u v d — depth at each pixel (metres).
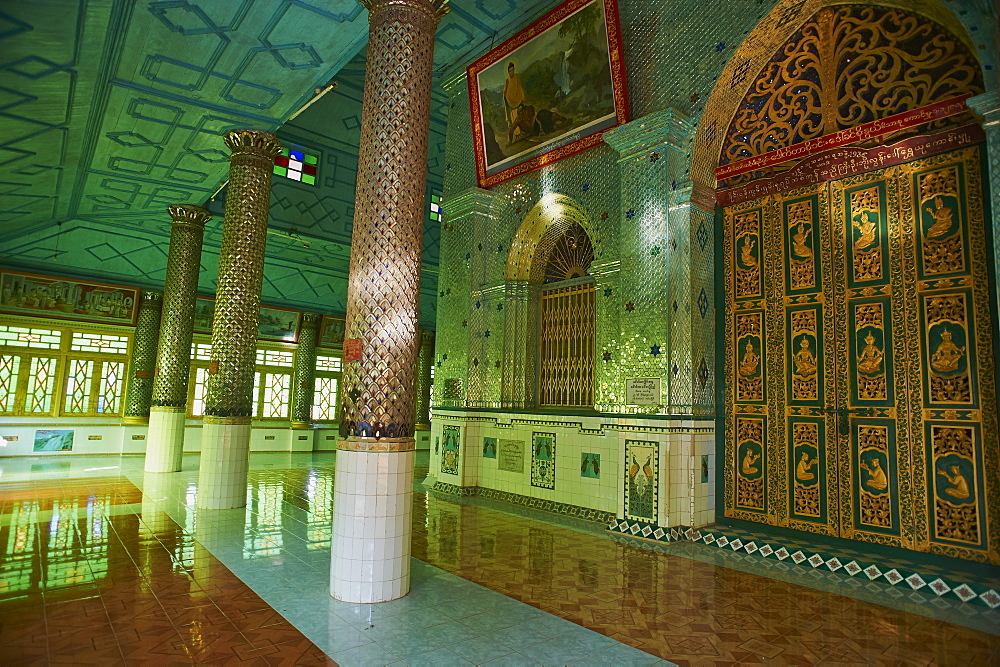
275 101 7.91
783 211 6.57
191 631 3.70
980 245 5.18
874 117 5.93
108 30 6.12
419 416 19.33
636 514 6.67
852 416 5.87
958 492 5.18
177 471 11.30
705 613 4.25
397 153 4.80
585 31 7.86
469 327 9.56
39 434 13.30
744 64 6.61
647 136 6.98
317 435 17.23
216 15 6.04
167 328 11.48
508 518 7.55
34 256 12.96
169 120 8.35
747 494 6.61
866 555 5.35
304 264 16.23
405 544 4.54
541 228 9.03
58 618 3.86
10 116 7.32
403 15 4.90
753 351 6.70
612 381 7.36
